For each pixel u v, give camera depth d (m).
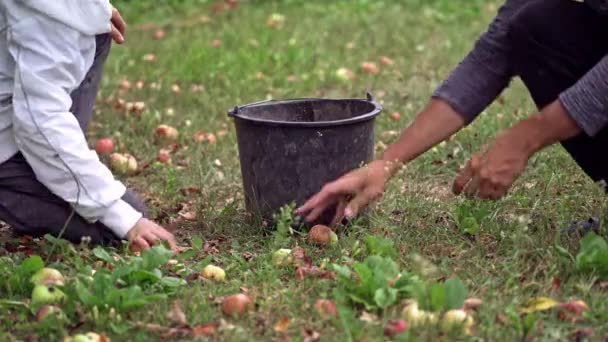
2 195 3.18
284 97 5.76
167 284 2.85
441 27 7.90
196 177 4.20
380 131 4.90
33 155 3.06
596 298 2.71
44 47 2.97
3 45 3.07
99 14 3.06
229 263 3.17
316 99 3.60
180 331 2.61
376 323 2.59
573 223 3.29
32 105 2.99
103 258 2.96
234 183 4.12
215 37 7.56
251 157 3.38
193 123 5.14
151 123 5.07
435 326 2.56
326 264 3.02
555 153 4.17
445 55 6.79
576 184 3.78
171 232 3.55
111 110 5.38
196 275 2.99
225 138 4.84
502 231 3.24
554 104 2.62
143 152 4.68
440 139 3.07
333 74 6.18
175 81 6.09
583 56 2.85
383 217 3.45
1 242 3.33
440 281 2.92
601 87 2.58
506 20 3.09
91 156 3.10
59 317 2.65
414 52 6.95
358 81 6.15
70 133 3.04
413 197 3.69
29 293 2.90
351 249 3.18
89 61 3.12
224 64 6.41
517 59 2.98
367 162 3.41
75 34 3.01
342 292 2.74
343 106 3.59
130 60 6.68
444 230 3.34
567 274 2.88
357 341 2.50
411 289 2.71
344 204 3.08
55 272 2.89
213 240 3.44
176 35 7.71
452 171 4.24
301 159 3.29
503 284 2.88
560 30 2.86
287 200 3.35
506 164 2.66
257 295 2.83
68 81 3.03
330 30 7.78
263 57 6.62
